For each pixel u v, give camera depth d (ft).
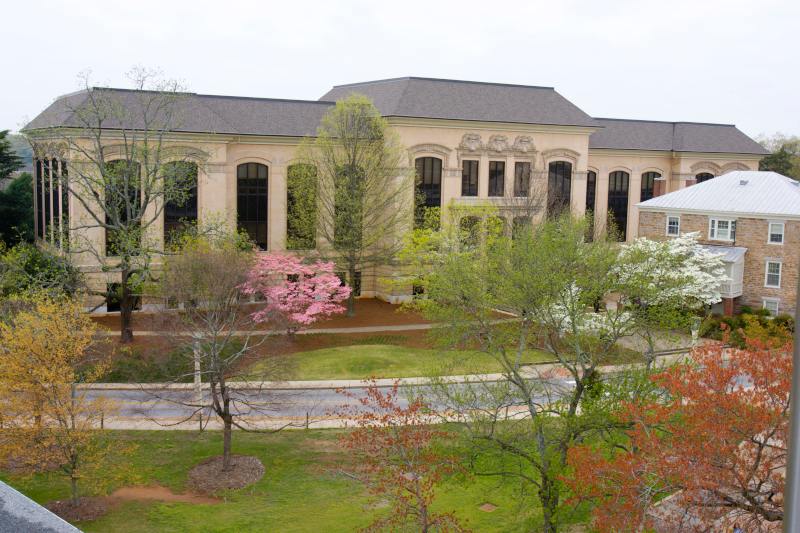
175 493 84.69
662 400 72.84
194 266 117.39
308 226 170.09
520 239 112.98
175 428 103.55
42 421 82.74
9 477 85.97
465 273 104.12
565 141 201.77
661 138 236.02
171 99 147.02
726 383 51.19
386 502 82.48
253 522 77.20
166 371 111.34
